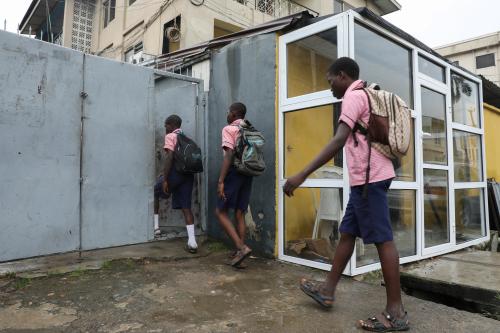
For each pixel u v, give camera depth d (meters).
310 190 3.77
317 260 3.63
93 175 3.96
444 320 2.48
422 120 4.33
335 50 3.58
